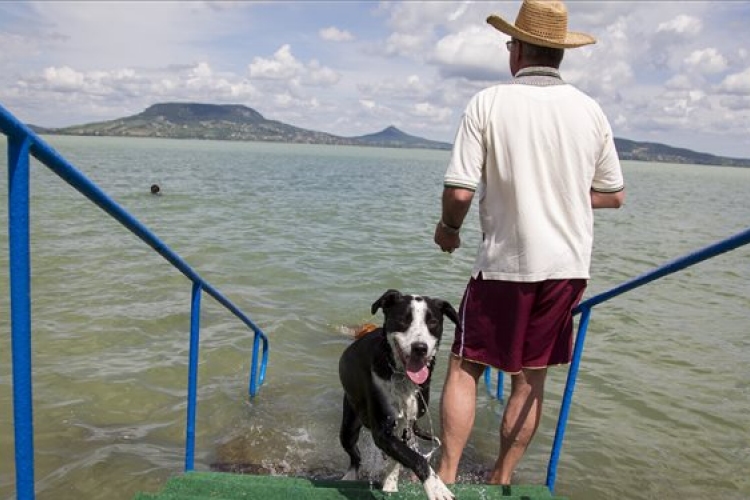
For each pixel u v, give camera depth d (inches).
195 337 155.3
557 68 135.1
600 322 357.1
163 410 233.1
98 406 230.8
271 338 312.5
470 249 569.9
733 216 1002.1
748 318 380.2
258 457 205.3
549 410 241.8
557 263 130.9
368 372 165.6
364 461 201.9
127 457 197.5
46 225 579.8
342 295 393.7
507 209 131.6
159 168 1590.8
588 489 189.5
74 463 191.6
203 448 209.2
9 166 71.6
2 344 276.5
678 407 247.6
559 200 130.3
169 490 127.1
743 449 217.0
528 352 139.1
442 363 287.1
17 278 72.0
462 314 141.9
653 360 299.3
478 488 136.9
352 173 1850.4
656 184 1990.7
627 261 554.9
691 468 204.1
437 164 3230.8
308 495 127.9
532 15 130.1
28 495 75.7
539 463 203.6
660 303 407.8
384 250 547.8
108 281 394.6
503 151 129.2
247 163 2161.7
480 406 245.1
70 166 84.4
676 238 714.8
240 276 430.0
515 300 133.6
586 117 130.0
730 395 260.8
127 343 294.0
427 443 216.2
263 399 247.3
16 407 74.0
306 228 656.4
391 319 163.5
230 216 724.0
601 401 251.4
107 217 645.3
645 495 187.9
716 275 509.4
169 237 560.7
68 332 301.4
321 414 237.6
